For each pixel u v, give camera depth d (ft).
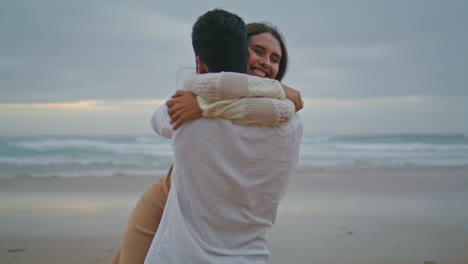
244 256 4.53
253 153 4.35
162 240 4.33
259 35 5.95
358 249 16.97
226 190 4.34
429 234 19.48
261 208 4.68
